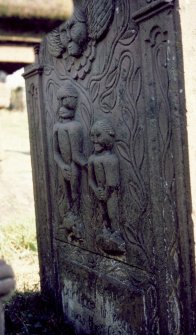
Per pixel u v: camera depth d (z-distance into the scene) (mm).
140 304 2598
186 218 2227
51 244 3514
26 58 1449
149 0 2320
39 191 3615
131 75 2539
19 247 4836
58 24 1359
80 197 3135
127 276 2721
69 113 3131
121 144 2691
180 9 2145
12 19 1292
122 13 2564
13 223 5234
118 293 2783
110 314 2869
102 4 2709
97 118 2891
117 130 2715
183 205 2229
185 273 2258
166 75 2246
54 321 3336
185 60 2158
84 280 3119
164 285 2406
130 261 2691
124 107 2631
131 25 2498
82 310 3160
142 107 2480
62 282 3404
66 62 3137
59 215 3393
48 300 3580
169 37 2197
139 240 2604
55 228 3469
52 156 3408
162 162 2332
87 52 2916
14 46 1414
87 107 2990
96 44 2826
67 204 3264
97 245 2961
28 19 1299
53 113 3334
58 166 3268
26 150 8023
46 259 3607
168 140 2277
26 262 4551
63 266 3375
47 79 3379
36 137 3566
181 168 2215
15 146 8383
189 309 2258
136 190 2594
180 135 2203
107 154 2779
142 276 2598
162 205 2361
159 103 2312
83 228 3111
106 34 2719
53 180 3430
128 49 2543
